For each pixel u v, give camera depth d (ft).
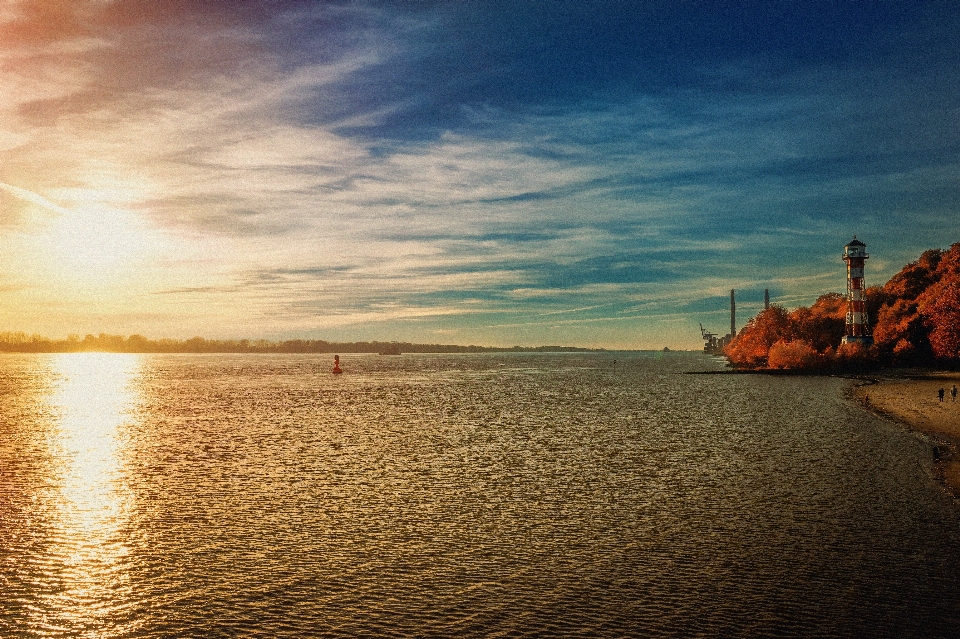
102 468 180.55
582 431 248.93
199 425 287.07
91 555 103.86
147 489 151.94
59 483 160.45
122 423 300.40
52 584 92.02
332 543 108.78
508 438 232.12
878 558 95.76
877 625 75.56
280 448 213.46
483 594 86.84
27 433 266.77
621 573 92.84
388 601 85.15
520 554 101.86
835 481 145.79
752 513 121.39
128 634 77.36
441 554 102.63
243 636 76.38
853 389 418.72
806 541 103.96
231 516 126.62
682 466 170.60
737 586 87.04
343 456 195.62
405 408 358.43
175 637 76.43
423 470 171.63
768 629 75.20
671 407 338.13
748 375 638.94
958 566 92.02
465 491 146.20
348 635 76.18
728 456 183.42
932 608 79.41
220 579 93.30
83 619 81.20
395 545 107.14
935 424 235.81
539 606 82.74
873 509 121.19
